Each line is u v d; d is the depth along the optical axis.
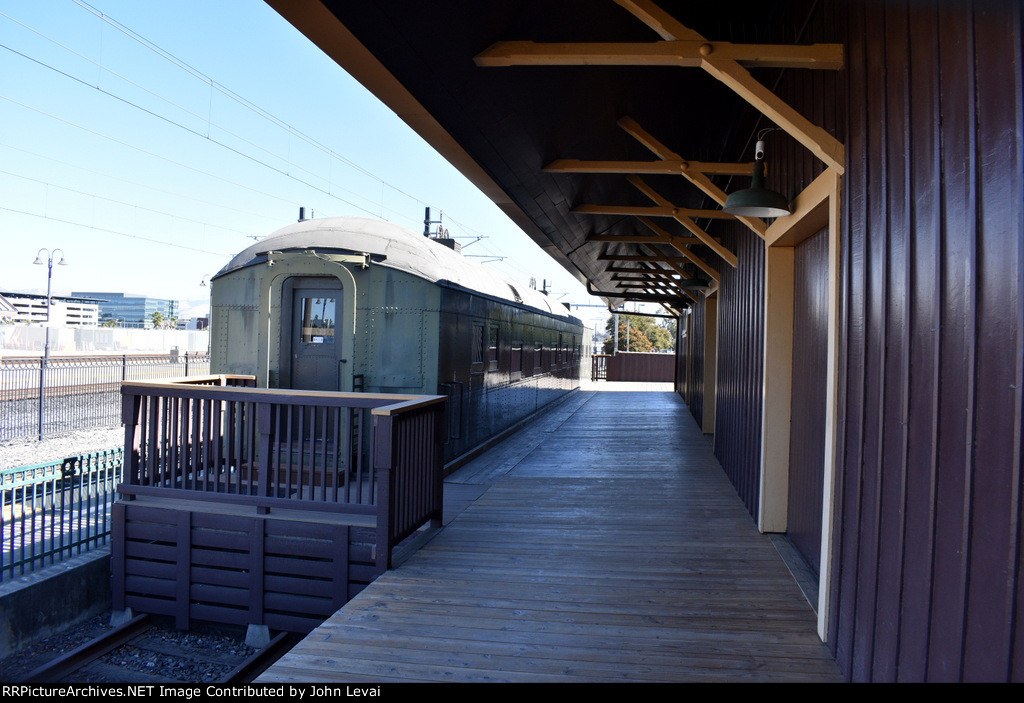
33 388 15.19
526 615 3.33
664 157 4.64
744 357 5.98
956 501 1.78
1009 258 1.53
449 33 2.69
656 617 3.31
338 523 4.50
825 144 2.85
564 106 3.98
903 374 2.15
